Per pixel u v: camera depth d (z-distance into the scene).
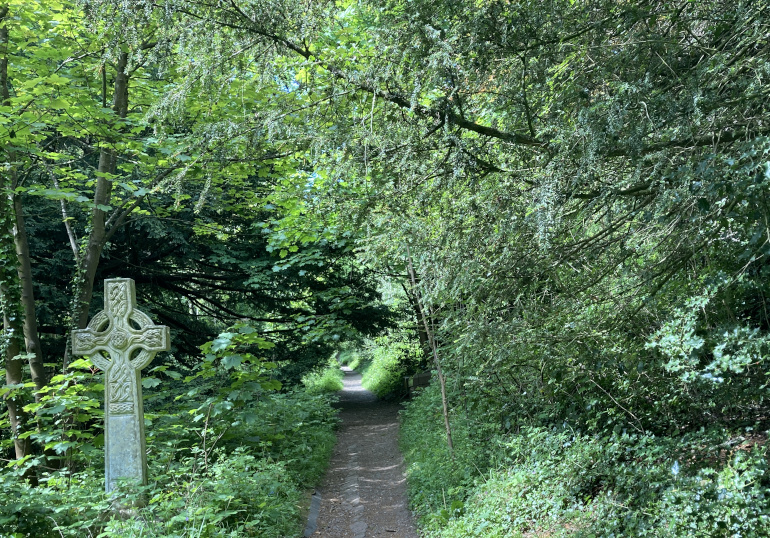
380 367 24.42
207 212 13.30
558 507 5.05
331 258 13.31
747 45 3.38
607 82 3.82
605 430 5.41
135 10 4.28
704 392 4.57
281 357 16.58
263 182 11.28
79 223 11.98
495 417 7.21
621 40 3.86
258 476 6.74
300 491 8.17
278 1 4.07
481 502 5.97
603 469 4.93
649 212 3.77
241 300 16.94
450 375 7.97
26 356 7.85
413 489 7.76
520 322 4.65
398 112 4.14
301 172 8.16
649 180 3.69
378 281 15.67
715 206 3.35
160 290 15.49
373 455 11.19
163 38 4.31
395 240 4.65
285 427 9.70
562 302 4.68
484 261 4.30
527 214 3.79
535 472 5.68
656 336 4.00
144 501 5.70
